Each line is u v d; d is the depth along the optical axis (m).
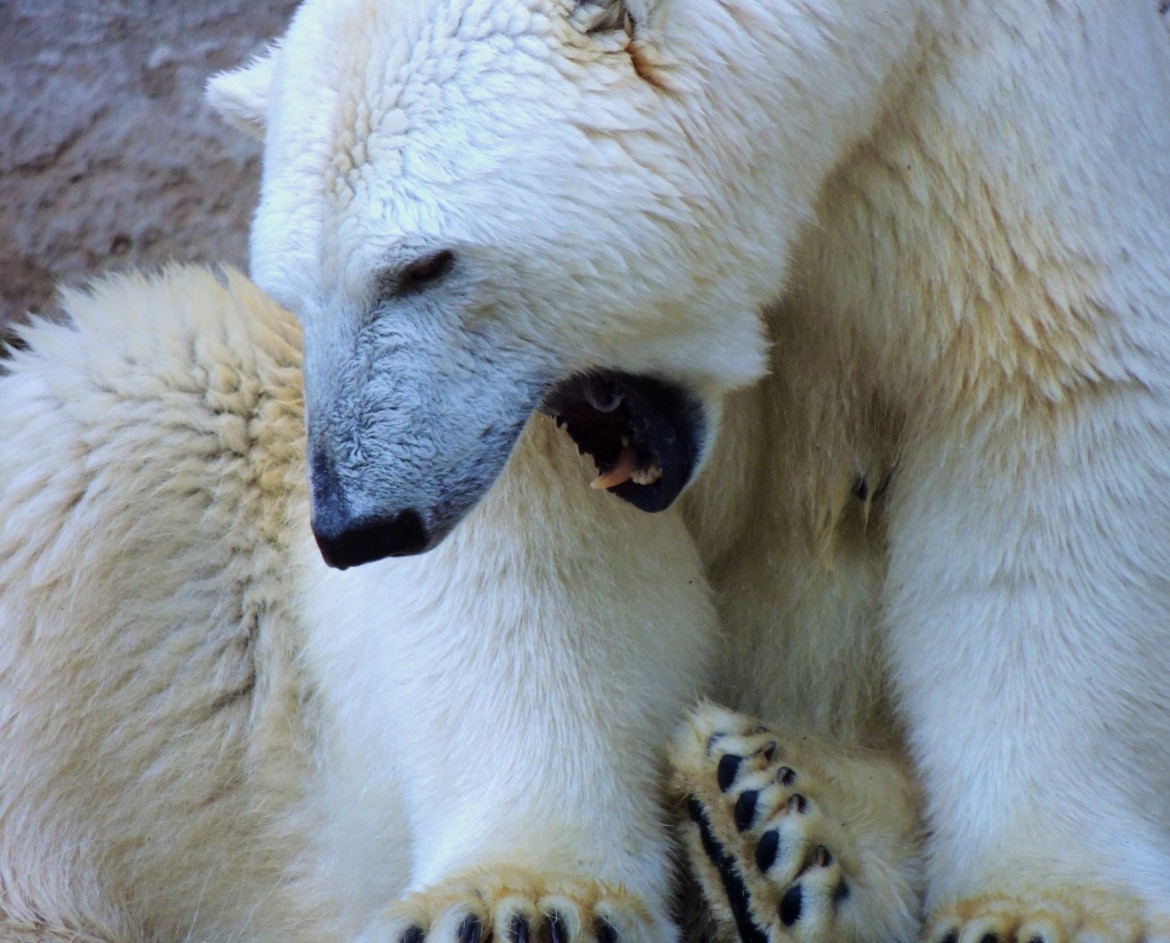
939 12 9.00
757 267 9.02
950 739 9.14
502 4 8.91
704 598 9.24
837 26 8.98
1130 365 9.04
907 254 9.07
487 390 8.95
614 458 9.09
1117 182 9.03
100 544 9.38
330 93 8.93
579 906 9.05
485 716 9.16
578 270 8.93
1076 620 9.08
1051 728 9.10
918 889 9.16
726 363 9.03
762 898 9.08
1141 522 9.05
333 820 9.35
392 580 9.19
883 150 9.05
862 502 9.22
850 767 9.20
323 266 8.92
